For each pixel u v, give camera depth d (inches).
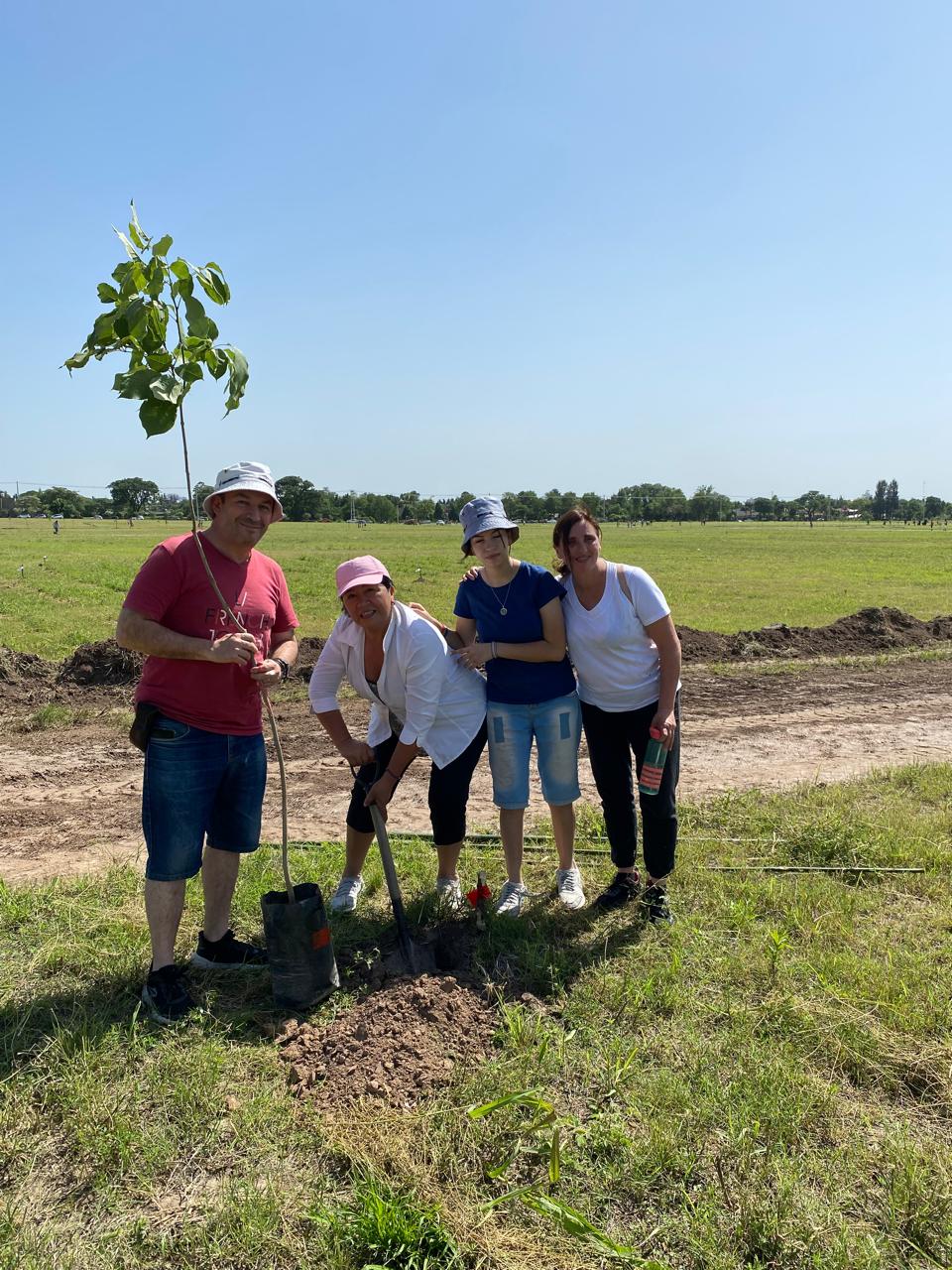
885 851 200.5
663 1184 103.0
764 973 148.2
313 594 847.1
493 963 151.4
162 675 133.1
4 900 168.2
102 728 313.7
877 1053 126.8
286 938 134.1
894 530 3757.4
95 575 1008.9
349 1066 122.2
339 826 223.8
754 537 2711.6
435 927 165.0
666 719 160.2
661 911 168.4
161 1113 112.9
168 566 130.3
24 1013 133.0
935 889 182.5
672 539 2498.8
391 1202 96.4
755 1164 105.3
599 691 168.9
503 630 164.9
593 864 197.9
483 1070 120.4
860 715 354.0
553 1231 96.6
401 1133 109.0
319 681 162.6
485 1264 92.0
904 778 259.9
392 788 154.8
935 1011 135.3
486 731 171.9
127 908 167.8
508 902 170.9
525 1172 105.0
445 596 829.2
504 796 170.7
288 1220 97.1
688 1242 94.8
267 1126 111.3
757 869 192.5
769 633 518.9
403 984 141.3
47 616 639.1
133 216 122.0
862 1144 109.8
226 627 135.0
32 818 225.1
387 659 152.9
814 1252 93.6
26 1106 113.0
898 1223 97.7
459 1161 105.3
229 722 137.5
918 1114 116.6
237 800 142.9
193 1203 100.0
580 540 162.1
